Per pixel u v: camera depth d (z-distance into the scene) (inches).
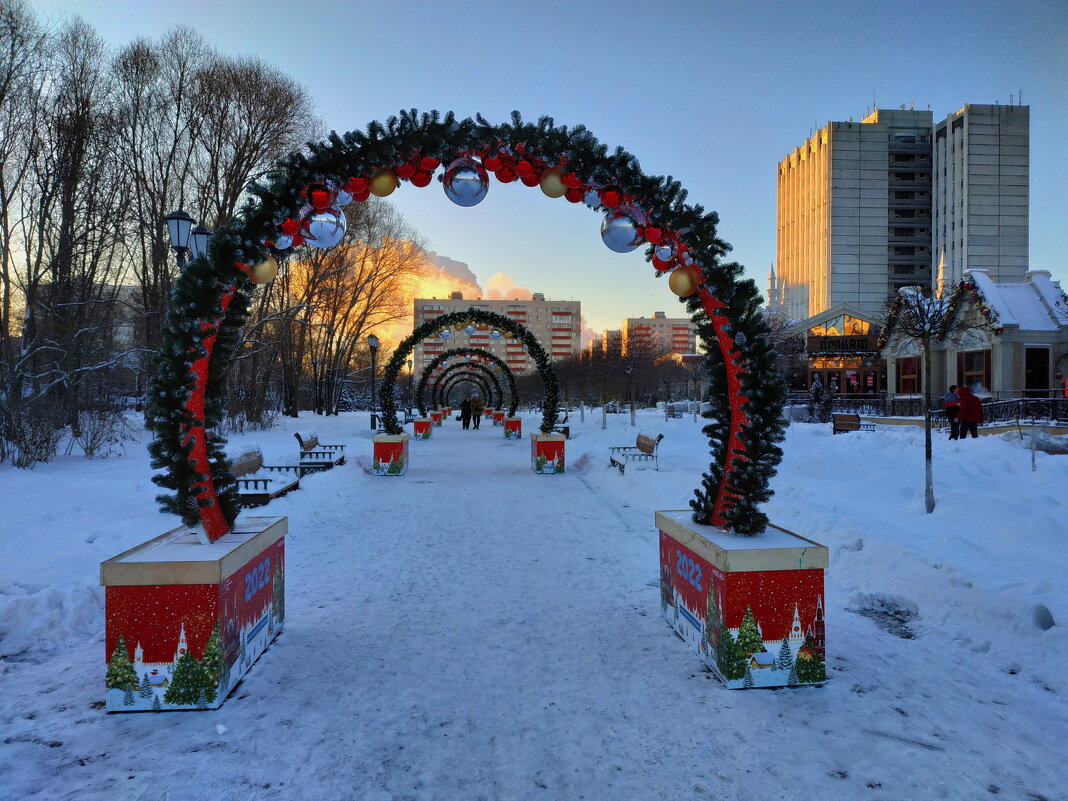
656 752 115.9
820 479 407.5
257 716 129.1
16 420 479.2
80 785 105.8
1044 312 970.7
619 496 408.8
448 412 1483.8
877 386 1510.8
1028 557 209.9
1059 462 375.6
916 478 362.9
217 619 131.9
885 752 115.0
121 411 645.3
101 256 919.7
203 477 147.0
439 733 122.7
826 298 3262.8
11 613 171.9
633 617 187.2
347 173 156.8
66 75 814.5
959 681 143.8
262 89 1032.8
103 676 148.9
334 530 307.4
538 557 256.2
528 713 130.3
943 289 1025.5
